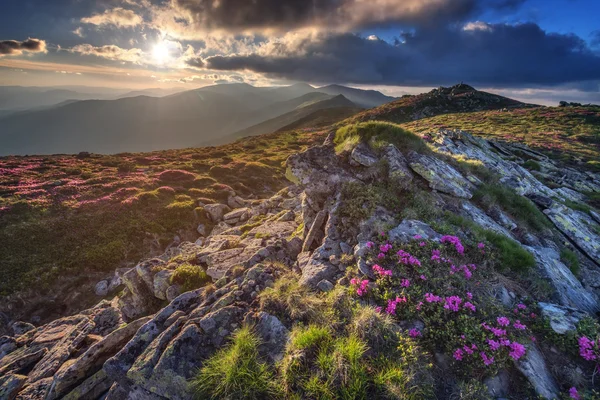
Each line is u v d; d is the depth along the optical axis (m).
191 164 51.12
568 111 82.25
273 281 8.80
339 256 9.33
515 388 5.67
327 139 15.22
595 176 33.94
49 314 18.56
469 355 5.95
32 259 21.75
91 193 33.88
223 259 13.38
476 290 7.63
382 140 13.90
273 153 67.19
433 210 10.75
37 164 48.03
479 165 17.52
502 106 118.56
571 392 5.46
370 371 5.57
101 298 19.36
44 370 9.08
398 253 8.24
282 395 5.48
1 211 27.34
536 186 22.69
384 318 6.51
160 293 12.25
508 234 11.77
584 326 6.58
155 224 27.69
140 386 6.48
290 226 17.89
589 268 12.57
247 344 6.32
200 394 5.87
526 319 7.13
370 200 10.85
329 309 7.05
